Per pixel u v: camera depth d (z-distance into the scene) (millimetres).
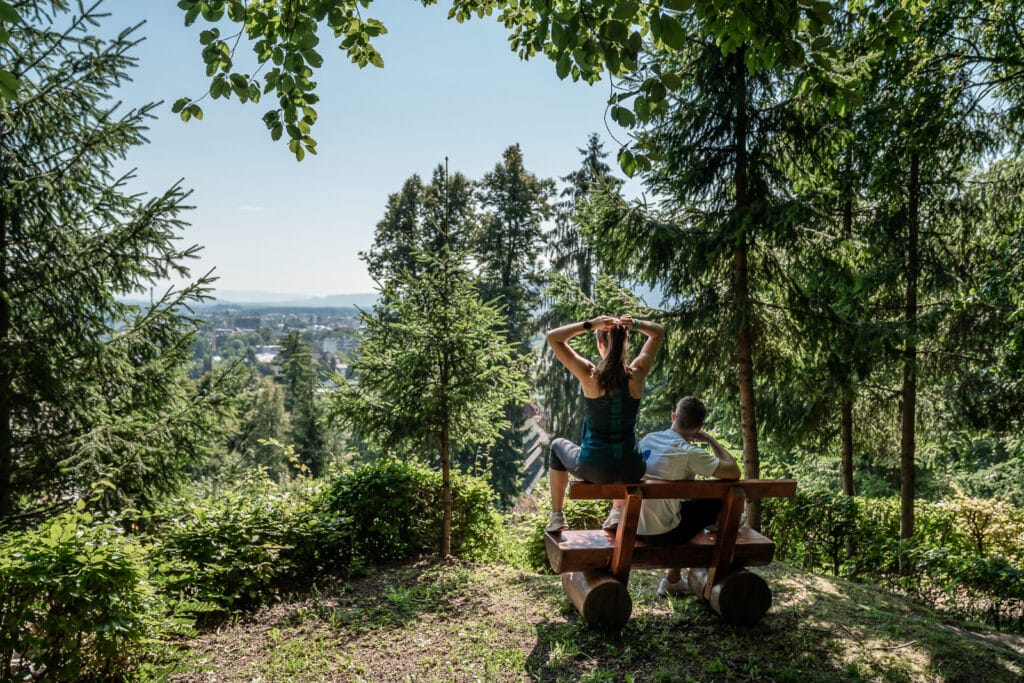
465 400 6727
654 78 2664
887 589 6441
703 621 4273
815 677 3518
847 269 7359
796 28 2707
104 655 3549
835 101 3117
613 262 7984
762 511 8445
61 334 6082
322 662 3936
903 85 7152
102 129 6223
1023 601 5047
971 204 8414
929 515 8922
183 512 5809
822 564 8164
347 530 6180
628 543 3936
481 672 3730
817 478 13992
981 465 14688
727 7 2648
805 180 7562
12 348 5859
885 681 3488
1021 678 3549
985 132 7840
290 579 5723
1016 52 6707
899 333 7523
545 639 4145
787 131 7270
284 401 38594
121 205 6488
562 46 2625
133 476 5887
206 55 3074
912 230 8570
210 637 4395
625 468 3682
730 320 7551
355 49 3725
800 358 8180
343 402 6855
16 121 6051
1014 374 7039
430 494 7129
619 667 3705
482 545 7547
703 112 7395
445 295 6914
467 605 4934
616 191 7578
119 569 3453
